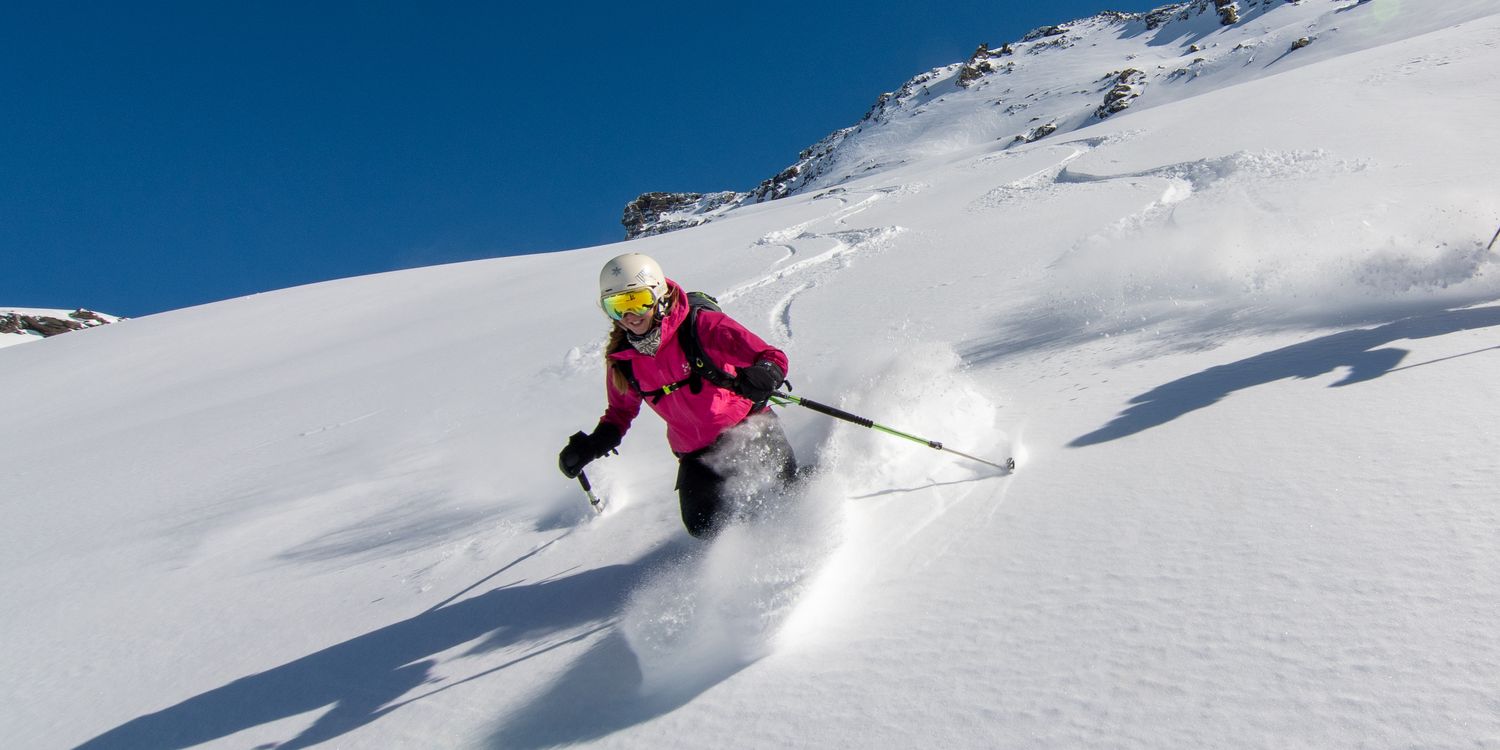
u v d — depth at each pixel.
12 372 26.06
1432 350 3.79
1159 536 2.63
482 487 5.95
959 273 12.87
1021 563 2.68
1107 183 21.47
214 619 4.10
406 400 12.66
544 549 4.05
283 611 4.00
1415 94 21.45
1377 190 10.33
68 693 3.54
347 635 3.50
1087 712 1.88
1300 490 2.71
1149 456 3.33
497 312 22.00
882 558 2.96
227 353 24.11
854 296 13.14
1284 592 2.15
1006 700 1.99
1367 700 1.71
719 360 3.32
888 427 3.79
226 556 5.36
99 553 6.24
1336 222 8.38
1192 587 2.29
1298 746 1.63
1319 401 3.47
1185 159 20.83
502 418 9.76
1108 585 2.41
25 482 11.38
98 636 4.21
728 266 22.50
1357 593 2.08
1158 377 4.51
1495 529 2.21
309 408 13.61
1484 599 1.94
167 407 17.36
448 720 2.62
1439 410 3.07
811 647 2.47
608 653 2.78
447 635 3.27
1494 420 2.88
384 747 2.56
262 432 12.19
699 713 2.28
